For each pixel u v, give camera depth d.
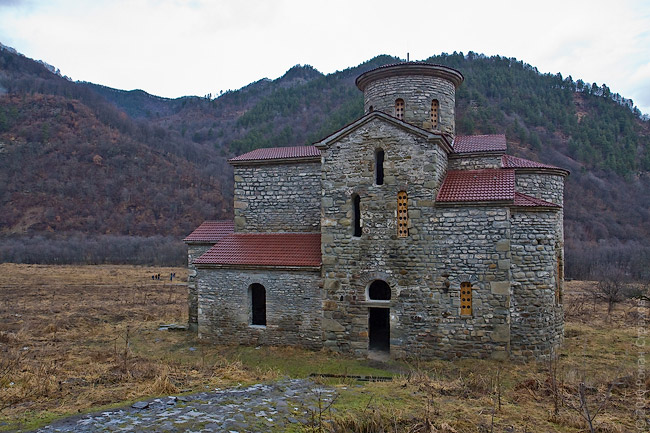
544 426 9.32
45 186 103.31
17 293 41.00
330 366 17.55
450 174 20.64
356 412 9.55
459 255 18.11
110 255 80.94
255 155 24.75
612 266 58.91
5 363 14.52
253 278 20.84
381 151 19.73
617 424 9.34
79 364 15.69
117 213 100.25
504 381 15.06
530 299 18.28
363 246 19.20
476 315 17.91
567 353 18.92
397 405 10.31
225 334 21.20
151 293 43.16
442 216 18.31
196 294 24.36
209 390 11.36
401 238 18.72
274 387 11.53
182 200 106.94
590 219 75.81
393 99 22.77
